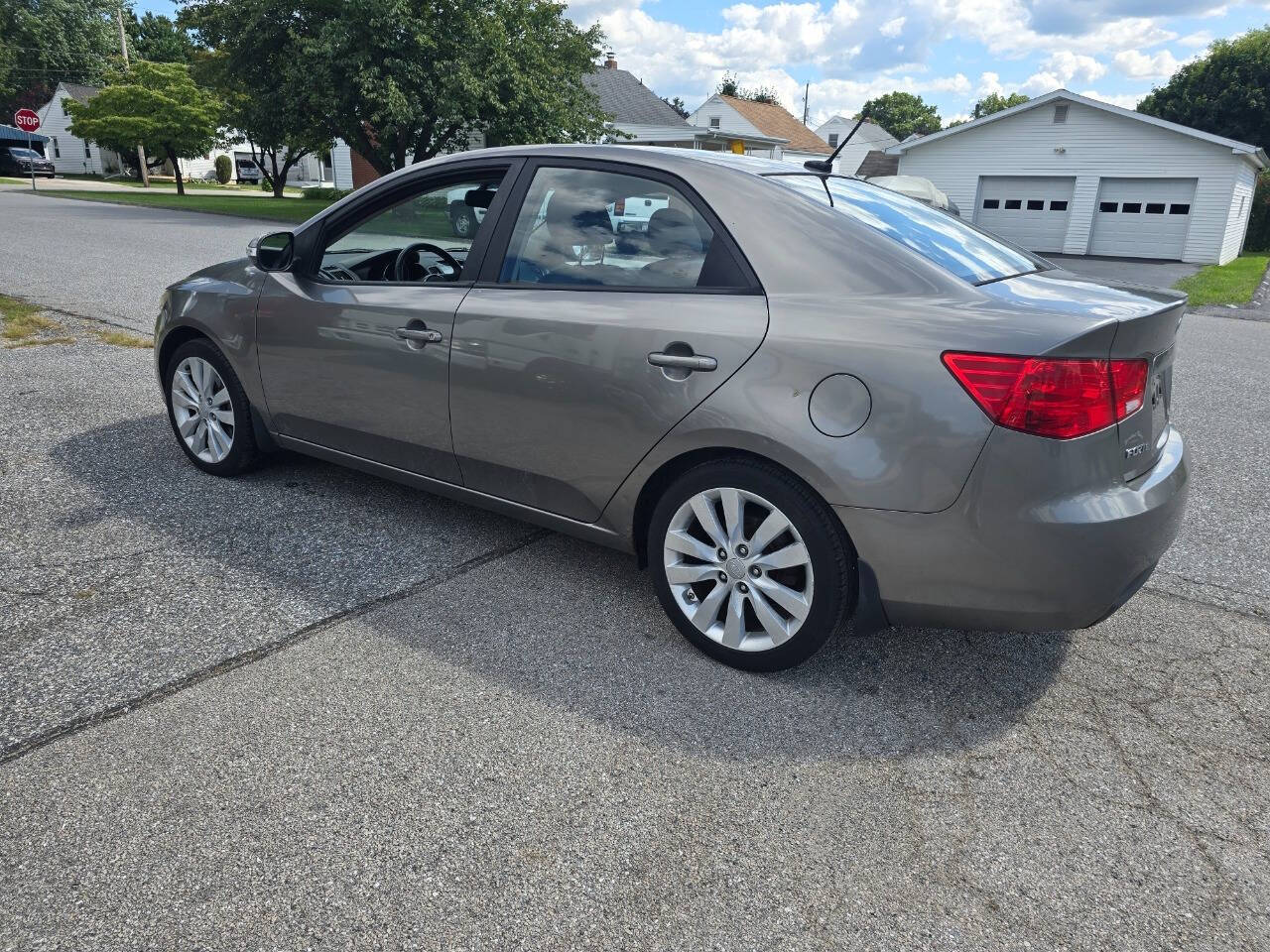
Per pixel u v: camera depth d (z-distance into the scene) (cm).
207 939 176
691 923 185
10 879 188
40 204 2494
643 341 273
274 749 234
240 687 260
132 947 174
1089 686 278
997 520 230
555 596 325
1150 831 216
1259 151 2466
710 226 274
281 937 177
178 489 411
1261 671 289
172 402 436
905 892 195
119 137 3844
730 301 264
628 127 4306
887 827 215
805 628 262
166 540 357
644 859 202
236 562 340
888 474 237
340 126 2480
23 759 226
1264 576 361
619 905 188
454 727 247
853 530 246
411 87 2358
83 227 1767
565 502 309
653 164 290
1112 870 203
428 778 225
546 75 2572
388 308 335
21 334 714
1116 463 235
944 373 230
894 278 251
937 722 258
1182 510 259
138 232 1708
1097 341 223
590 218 297
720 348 260
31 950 171
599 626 305
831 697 268
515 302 304
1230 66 4056
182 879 191
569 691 266
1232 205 2420
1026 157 2661
